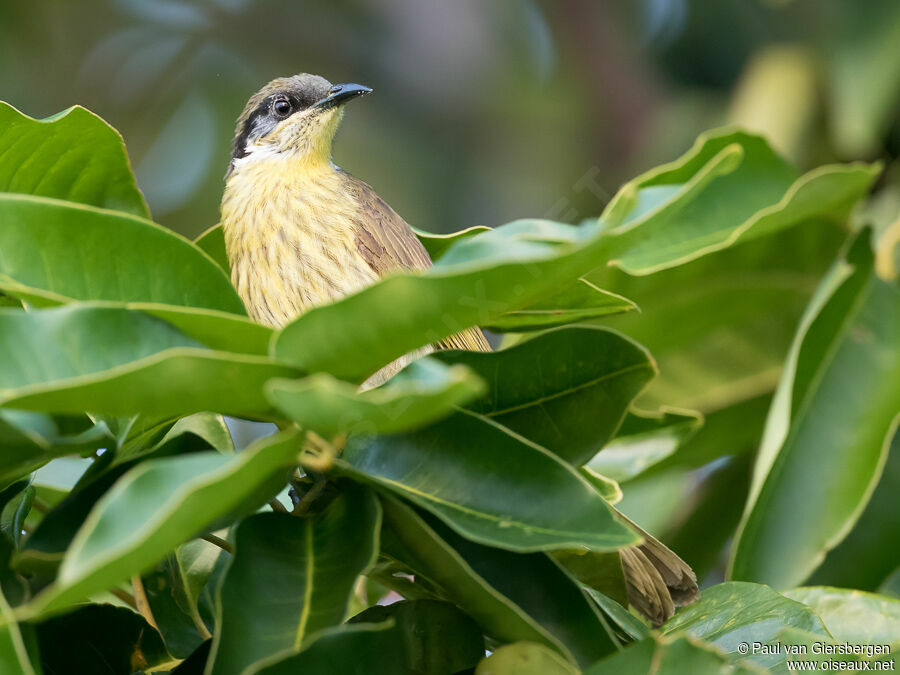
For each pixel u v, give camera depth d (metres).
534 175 14.97
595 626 4.19
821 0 10.01
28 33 14.43
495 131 15.30
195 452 4.32
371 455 4.19
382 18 15.64
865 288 6.85
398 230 9.44
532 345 4.59
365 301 3.46
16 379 3.63
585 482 3.95
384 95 15.40
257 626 3.75
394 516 4.07
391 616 4.51
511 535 3.84
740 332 8.41
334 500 4.13
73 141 5.49
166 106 15.11
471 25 15.52
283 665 3.69
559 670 3.98
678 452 8.62
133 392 3.47
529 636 4.07
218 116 15.17
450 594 4.20
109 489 4.11
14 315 3.70
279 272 9.19
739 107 10.39
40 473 6.57
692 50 13.34
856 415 6.76
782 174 6.69
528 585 4.26
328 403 3.26
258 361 3.51
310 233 9.17
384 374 7.87
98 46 14.89
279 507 4.72
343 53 15.52
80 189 5.73
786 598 4.95
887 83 8.95
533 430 4.70
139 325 3.82
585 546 3.77
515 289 3.56
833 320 6.85
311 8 15.48
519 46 15.43
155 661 4.96
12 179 5.58
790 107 10.07
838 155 10.05
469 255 3.61
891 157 9.55
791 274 8.12
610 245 3.56
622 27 15.09
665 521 8.73
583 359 4.63
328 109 9.99
